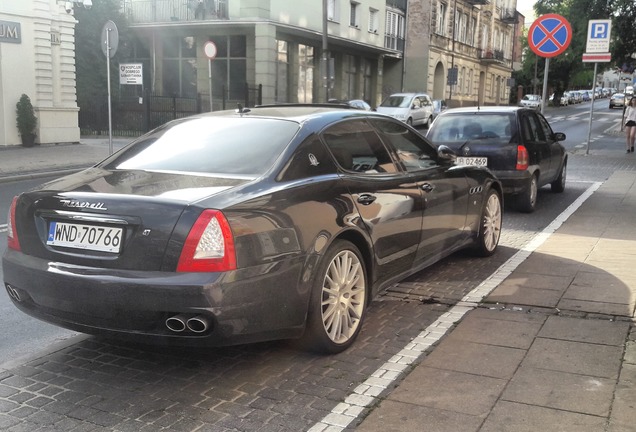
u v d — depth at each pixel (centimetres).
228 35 2847
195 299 318
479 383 353
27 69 1873
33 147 1881
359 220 415
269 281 344
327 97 2222
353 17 3491
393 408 328
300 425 314
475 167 620
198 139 425
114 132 2578
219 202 335
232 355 404
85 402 342
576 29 2397
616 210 933
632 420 309
